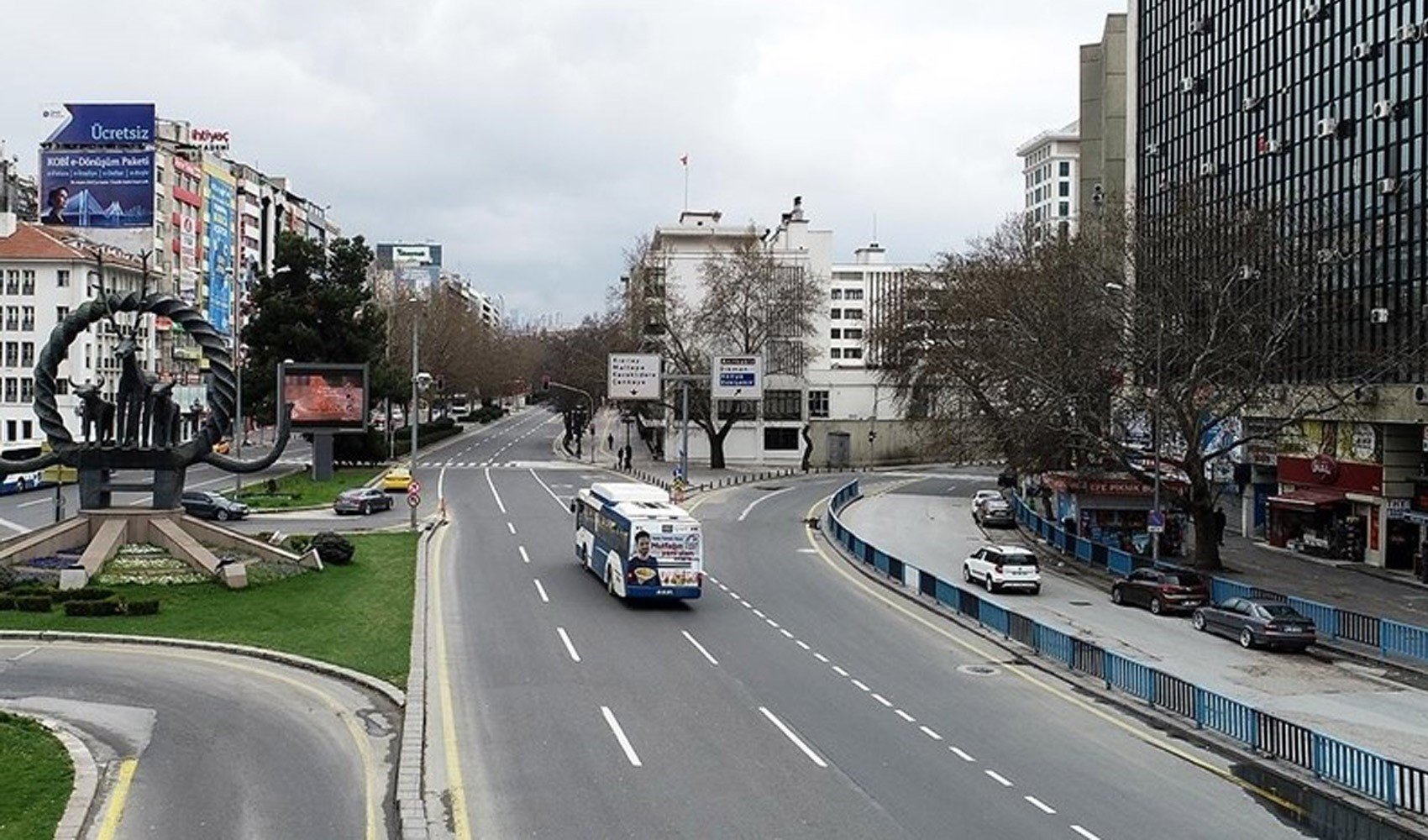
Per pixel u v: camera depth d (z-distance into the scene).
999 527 62.25
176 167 116.06
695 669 29.14
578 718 24.42
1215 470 53.94
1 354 97.31
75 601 33.12
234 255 134.88
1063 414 50.59
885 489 82.94
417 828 17.67
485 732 23.23
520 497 69.56
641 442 123.69
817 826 18.53
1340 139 50.34
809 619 36.47
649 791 20.02
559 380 145.75
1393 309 46.53
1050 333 53.44
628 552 36.81
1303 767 22.06
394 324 121.88
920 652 32.22
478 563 45.22
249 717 23.98
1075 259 61.72
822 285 106.44
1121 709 26.47
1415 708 26.94
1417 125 45.38
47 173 104.00
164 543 38.56
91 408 39.34
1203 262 52.47
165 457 39.50
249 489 67.62
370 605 35.69
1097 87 89.19
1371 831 18.78
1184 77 65.00
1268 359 44.62
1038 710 26.27
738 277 94.19
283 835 17.62
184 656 29.03
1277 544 54.59
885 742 23.36
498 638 32.19
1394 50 46.72
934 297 83.31
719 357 79.00
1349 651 32.41
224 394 39.75
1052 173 160.62
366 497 60.22
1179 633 35.78
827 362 118.19
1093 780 21.28
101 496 39.50
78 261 96.38
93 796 18.83
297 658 28.61
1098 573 48.38
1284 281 48.31
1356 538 49.84
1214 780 21.41
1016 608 39.91
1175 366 50.47
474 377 144.88
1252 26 57.53
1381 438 47.59
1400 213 46.22
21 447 76.44
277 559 39.97
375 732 23.20
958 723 24.95
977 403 70.50
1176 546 51.91
